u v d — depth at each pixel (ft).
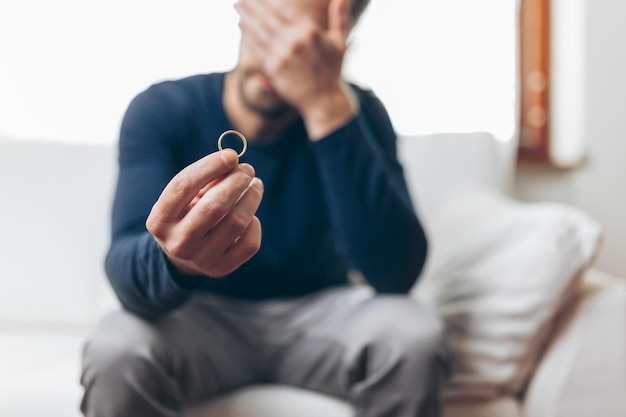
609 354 3.86
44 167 5.33
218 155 2.64
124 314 3.43
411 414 3.28
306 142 3.92
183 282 3.00
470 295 4.22
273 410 3.56
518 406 4.05
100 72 5.89
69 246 5.24
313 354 3.69
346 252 3.87
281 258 3.93
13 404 3.58
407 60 6.04
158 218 2.66
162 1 5.73
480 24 6.20
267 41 3.59
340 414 3.54
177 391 3.28
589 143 7.06
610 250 7.00
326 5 3.66
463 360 4.02
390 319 3.44
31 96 5.93
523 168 7.21
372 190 3.73
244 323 3.83
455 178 5.40
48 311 5.16
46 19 5.90
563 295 4.02
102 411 3.14
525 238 4.20
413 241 3.82
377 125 4.18
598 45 7.02
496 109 6.20
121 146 3.55
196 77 3.62
